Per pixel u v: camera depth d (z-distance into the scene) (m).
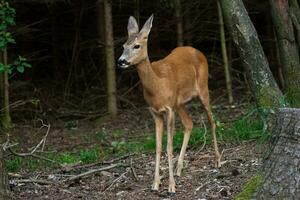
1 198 8.66
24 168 12.48
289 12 12.84
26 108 19.56
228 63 20.44
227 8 11.88
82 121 18.52
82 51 21.78
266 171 7.51
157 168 10.30
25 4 20.50
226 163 11.34
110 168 11.34
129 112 18.81
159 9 20.38
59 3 20.23
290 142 7.23
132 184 10.66
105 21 18.16
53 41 21.62
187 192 10.04
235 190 9.76
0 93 17.14
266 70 11.85
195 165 11.57
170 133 10.42
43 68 22.17
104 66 20.38
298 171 7.13
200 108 17.78
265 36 22.36
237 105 18.20
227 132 13.16
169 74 10.71
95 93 20.84
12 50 21.16
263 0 21.22
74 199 9.91
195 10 20.91
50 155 13.77
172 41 21.36
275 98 11.70
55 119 18.92
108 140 15.29
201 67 11.74
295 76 12.70
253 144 12.33
